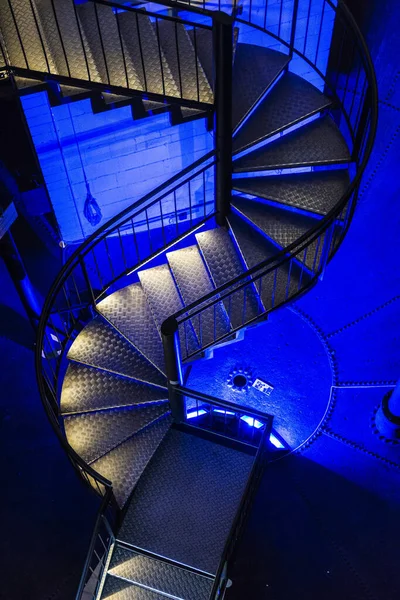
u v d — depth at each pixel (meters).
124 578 5.16
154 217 7.71
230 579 5.57
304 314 6.82
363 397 6.43
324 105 5.86
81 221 7.41
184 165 7.23
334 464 6.17
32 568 5.77
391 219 7.25
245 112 5.66
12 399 6.66
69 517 6.03
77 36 5.63
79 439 5.61
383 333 6.70
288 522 5.87
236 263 5.84
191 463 5.70
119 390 5.82
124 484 5.41
